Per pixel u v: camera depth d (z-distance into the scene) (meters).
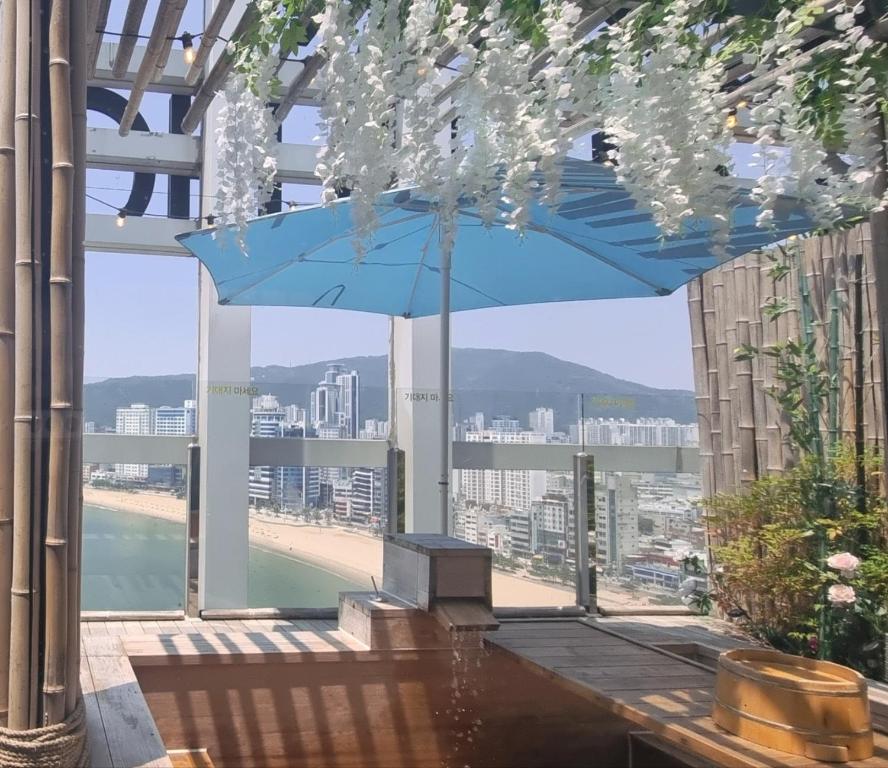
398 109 1.77
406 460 4.06
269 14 1.81
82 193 1.75
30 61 1.67
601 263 4.14
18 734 1.62
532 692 3.18
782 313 3.99
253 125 1.87
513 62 1.65
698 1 1.70
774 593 3.70
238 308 4.52
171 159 4.23
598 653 3.39
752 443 4.12
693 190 1.71
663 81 1.69
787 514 3.80
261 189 1.88
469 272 4.34
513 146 1.66
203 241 3.45
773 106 1.74
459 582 3.43
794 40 1.77
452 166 1.72
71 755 1.67
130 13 3.11
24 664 1.64
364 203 1.75
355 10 1.77
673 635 3.73
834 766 2.11
